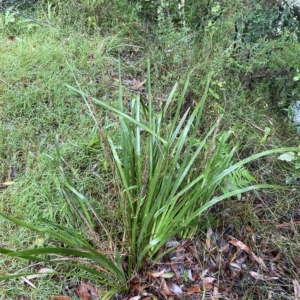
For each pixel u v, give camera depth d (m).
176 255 2.00
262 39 2.66
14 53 2.95
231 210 2.15
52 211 2.06
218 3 2.82
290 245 2.09
